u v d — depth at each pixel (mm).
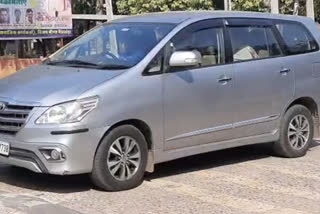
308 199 6348
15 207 5828
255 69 7688
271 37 8055
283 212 5898
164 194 6441
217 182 6965
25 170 7355
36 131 6090
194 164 7844
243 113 7570
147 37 7055
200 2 19547
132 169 6594
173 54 6789
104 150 6293
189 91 6973
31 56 16953
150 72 6676
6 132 6355
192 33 7191
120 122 6438
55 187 6637
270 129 7957
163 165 7746
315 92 8453
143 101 6566
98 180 6367
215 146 7355
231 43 7531
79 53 7324
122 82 6434
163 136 6797
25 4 15336
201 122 7129
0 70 15461
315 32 8656
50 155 6078
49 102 6121
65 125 6043
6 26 15023
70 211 5781
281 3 25656
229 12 7832
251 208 6012
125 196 6340
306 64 8336
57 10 16078
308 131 8391
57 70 6883
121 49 7016
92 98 6191
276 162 8000
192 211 5883
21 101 6254
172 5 19453
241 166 7762
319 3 29234
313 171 7527
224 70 7344
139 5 19625
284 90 8031
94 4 20203
